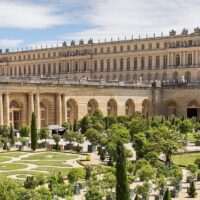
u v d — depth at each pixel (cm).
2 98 10581
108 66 18288
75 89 11981
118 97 13100
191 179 6091
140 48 17438
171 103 14262
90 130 8275
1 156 7550
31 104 11069
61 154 7900
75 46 19362
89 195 4472
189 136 10606
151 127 9644
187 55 16062
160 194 5188
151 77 17000
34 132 8294
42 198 3922
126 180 4184
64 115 11769
